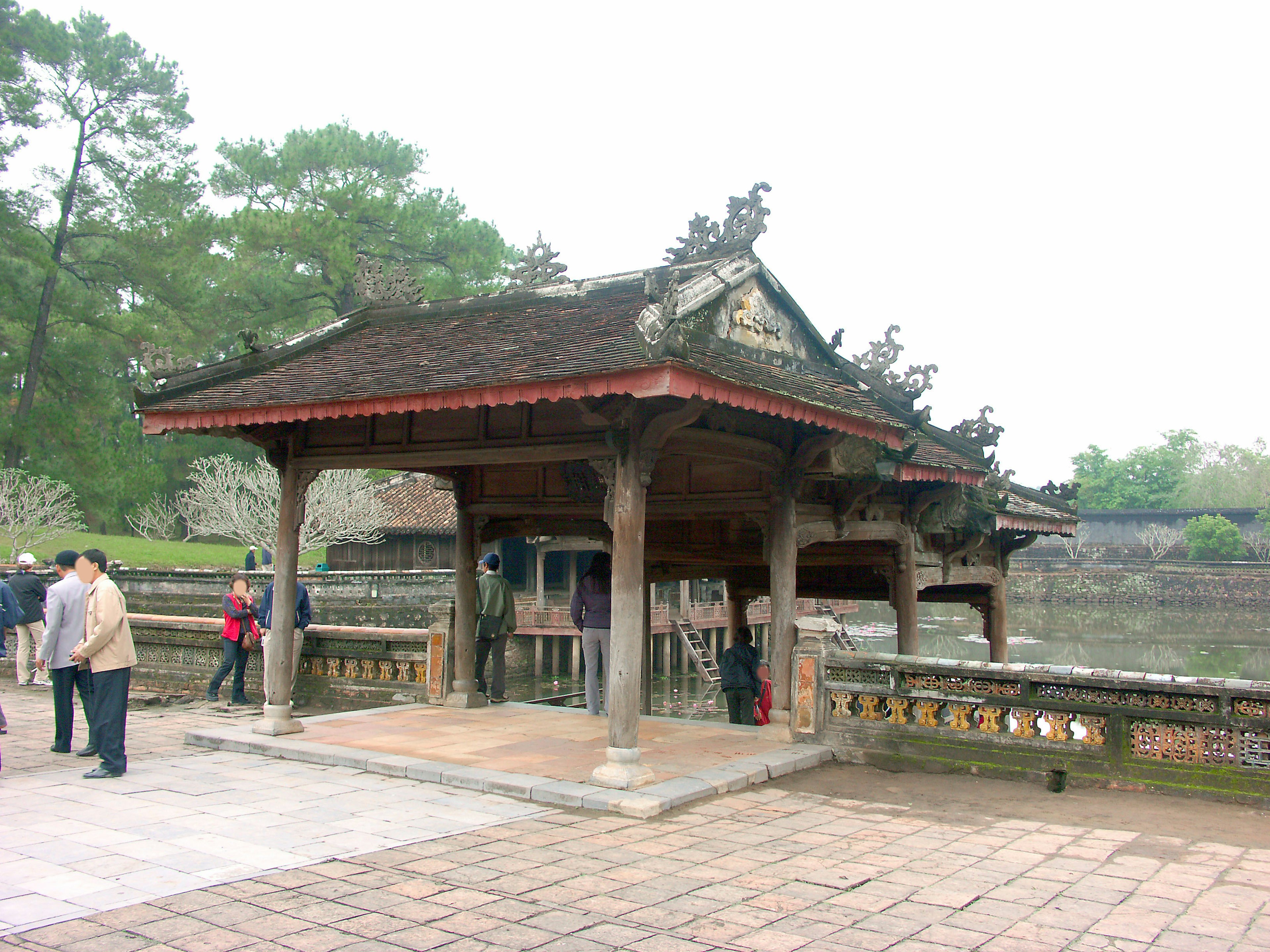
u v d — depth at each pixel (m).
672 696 36.09
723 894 5.34
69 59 38.03
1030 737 8.34
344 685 13.04
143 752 9.56
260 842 6.25
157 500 47.84
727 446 9.08
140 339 39.59
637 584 7.94
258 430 10.36
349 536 37.16
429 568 39.09
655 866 5.86
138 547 42.91
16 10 36.12
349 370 9.49
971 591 16.91
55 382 39.41
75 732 10.72
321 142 41.00
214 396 9.58
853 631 58.84
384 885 5.42
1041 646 52.19
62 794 7.56
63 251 39.59
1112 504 91.62
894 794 7.95
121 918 4.84
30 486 35.56
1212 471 90.75
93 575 8.94
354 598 32.31
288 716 10.13
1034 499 16.39
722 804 7.55
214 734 9.99
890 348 12.49
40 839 6.27
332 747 9.33
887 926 4.85
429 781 8.22
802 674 9.52
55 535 37.53
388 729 10.41
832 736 9.27
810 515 10.93
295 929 4.72
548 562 43.94
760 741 9.60
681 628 40.31
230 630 13.23
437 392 7.73
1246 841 6.50
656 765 8.48
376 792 7.78
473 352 8.97
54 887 5.31
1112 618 65.81
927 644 52.34
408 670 12.70
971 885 5.53
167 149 41.06
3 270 35.59
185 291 39.41
